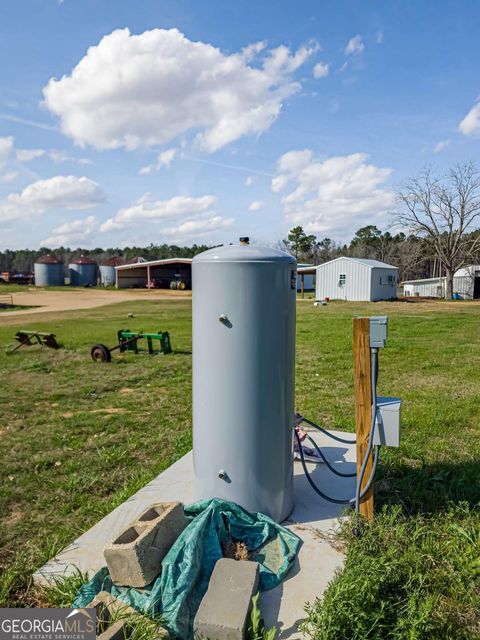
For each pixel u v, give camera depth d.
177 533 2.25
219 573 2.03
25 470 3.77
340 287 29.41
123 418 5.18
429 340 11.27
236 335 2.41
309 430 4.32
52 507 3.14
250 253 2.41
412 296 35.97
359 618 1.83
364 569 2.07
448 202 32.38
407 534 2.52
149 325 15.75
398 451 3.80
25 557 2.50
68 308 24.69
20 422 5.11
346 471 3.30
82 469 3.77
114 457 4.01
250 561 2.16
